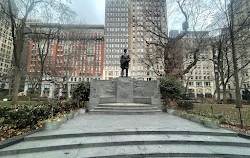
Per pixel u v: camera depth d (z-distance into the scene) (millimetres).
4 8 13656
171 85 10547
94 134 4383
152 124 5691
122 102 11172
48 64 33250
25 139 3881
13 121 4207
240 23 14961
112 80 11625
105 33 54719
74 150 3494
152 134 4617
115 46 53844
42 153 3301
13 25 14430
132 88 11445
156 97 10367
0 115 6172
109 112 8602
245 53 17531
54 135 4102
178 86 10523
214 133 4672
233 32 14961
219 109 11352
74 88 10312
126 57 11797
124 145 3859
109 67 52344
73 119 6750
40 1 14266
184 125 5582
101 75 53094
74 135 4266
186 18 15141
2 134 3863
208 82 52969
